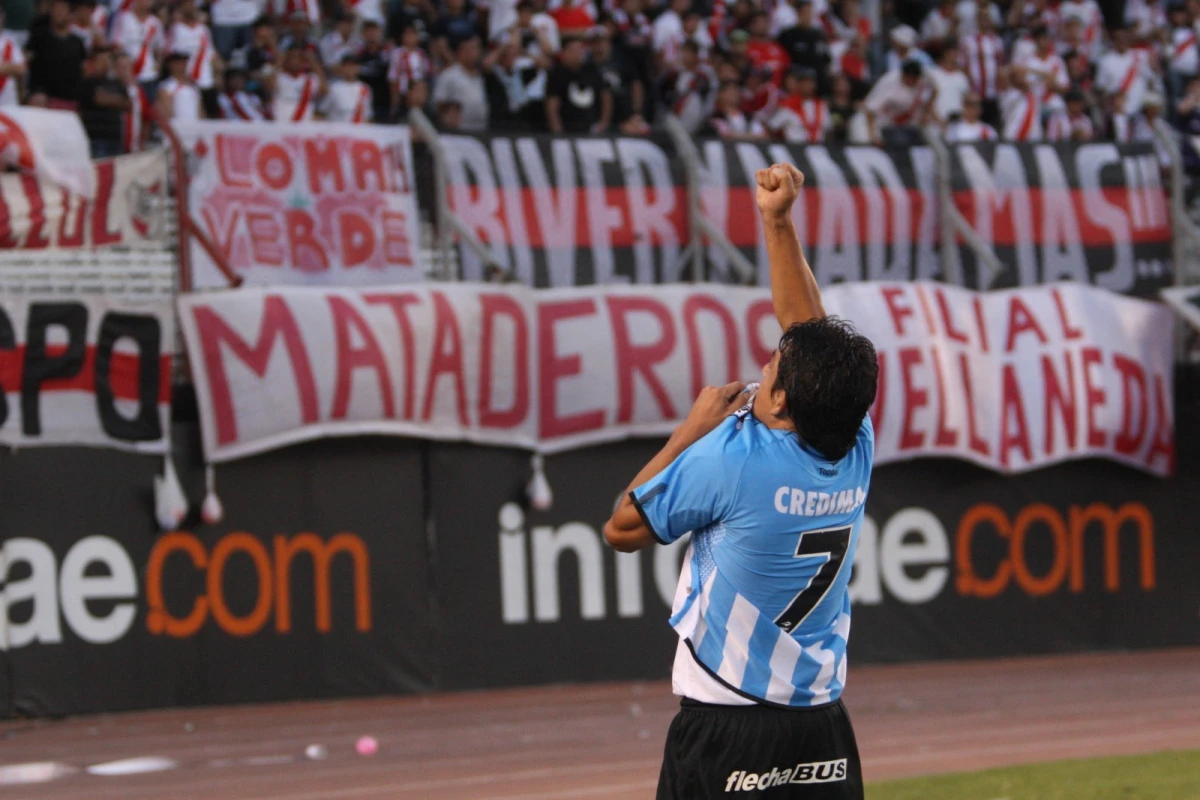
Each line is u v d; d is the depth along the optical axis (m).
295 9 31.53
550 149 28.77
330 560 26.89
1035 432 31.09
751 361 29.11
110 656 25.36
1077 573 31.88
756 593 8.19
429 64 32.00
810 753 8.34
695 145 29.64
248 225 26.45
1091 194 32.19
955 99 35.31
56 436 25.11
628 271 28.97
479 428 27.55
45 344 25.05
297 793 18.53
